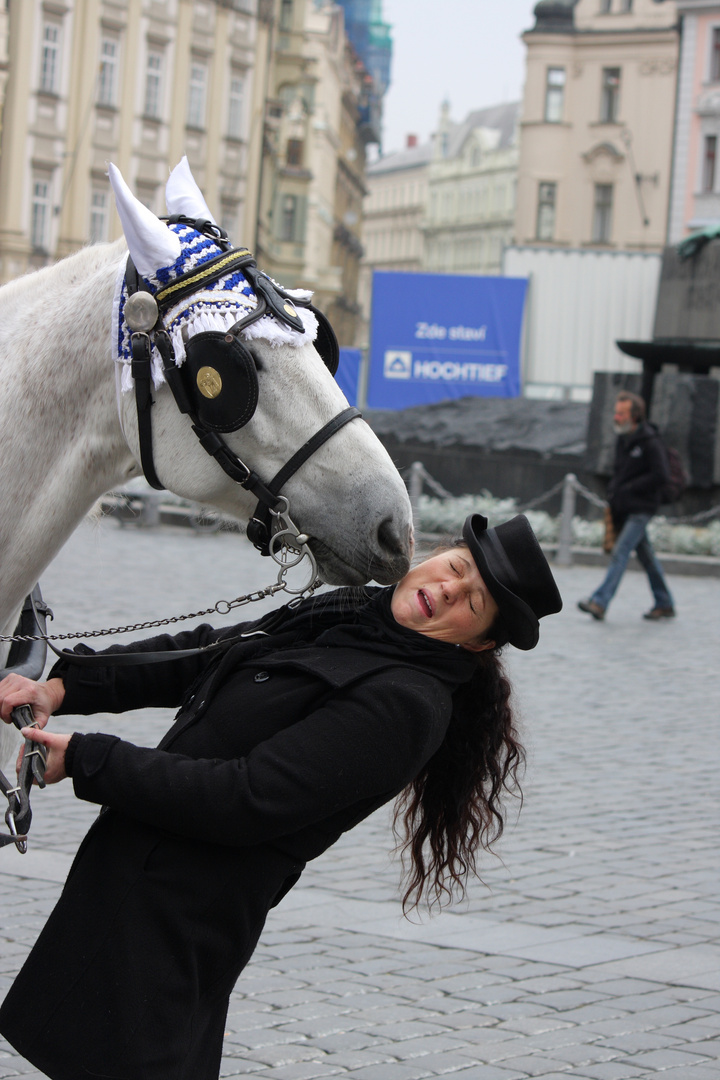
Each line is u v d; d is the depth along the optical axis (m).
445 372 25.80
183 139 46.62
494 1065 3.69
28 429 2.83
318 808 2.47
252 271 2.71
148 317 2.65
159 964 2.49
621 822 6.25
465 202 113.31
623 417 12.93
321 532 2.67
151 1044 2.46
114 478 2.85
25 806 2.45
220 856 2.55
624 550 12.83
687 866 5.63
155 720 7.91
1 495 2.84
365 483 2.65
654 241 58.34
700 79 55.22
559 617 13.20
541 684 9.52
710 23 54.81
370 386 25.95
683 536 19.09
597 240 59.66
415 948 4.59
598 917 4.96
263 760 2.47
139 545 18.05
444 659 2.64
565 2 59.38
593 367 25.75
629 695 9.29
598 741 7.86
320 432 2.66
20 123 40.50
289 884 2.77
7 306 2.93
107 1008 2.47
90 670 2.89
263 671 2.65
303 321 2.69
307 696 2.59
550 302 25.80
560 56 59.41
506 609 2.62
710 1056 3.80
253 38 49.34
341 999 4.12
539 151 59.94
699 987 4.31
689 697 9.31
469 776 2.86
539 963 4.48
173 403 2.71
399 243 126.12
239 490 2.72
